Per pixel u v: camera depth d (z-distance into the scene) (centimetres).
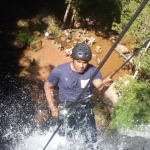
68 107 359
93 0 1305
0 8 1258
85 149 362
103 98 817
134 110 727
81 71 338
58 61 1116
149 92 814
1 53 1081
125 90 840
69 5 1240
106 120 718
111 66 1111
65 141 367
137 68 917
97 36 1284
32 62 1070
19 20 1252
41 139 454
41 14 1308
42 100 873
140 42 924
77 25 1317
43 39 1207
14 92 905
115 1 1191
